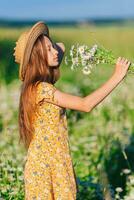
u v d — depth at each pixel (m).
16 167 8.17
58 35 30.41
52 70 5.99
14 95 13.05
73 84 15.64
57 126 5.89
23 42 5.91
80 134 11.40
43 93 5.85
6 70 17.66
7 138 9.33
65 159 5.89
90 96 5.84
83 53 5.84
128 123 11.75
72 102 5.83
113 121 11.87
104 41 28.56
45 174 5.86
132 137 10.62
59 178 5.87
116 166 9.24
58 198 5.89
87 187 7.81
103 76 15.16
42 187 5.87
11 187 7.22
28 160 5.94
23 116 5.94
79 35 29.16
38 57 5.89
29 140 5.96
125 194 8.16
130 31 36.72
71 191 5.89
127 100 12.85
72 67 5.90
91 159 9.77
